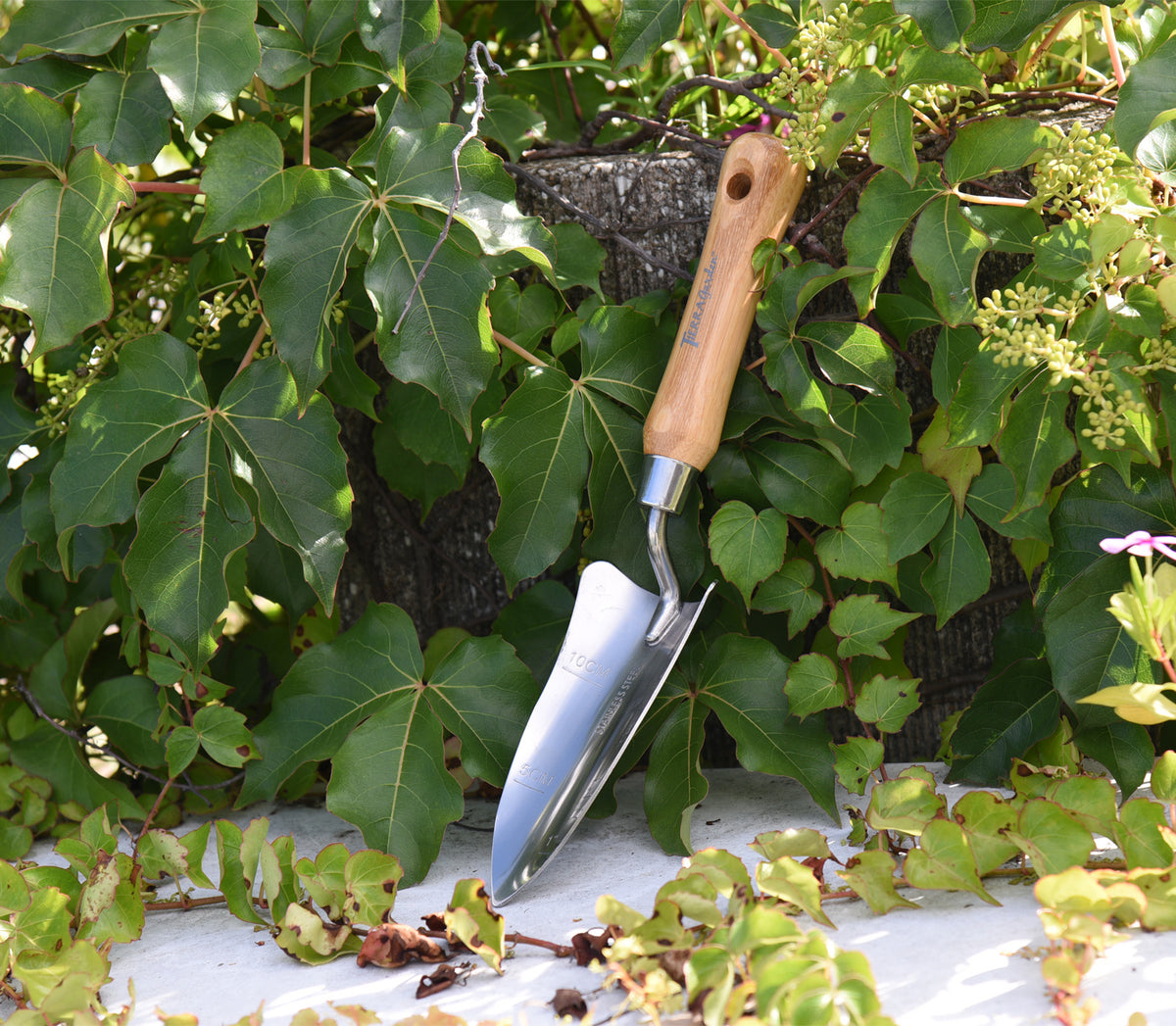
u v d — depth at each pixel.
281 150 0.86
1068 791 0.74
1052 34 0.98
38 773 1.07
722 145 1.09
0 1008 0.71
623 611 0.89
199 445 0.87
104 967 0.68
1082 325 0.80
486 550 1.22
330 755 0.93
